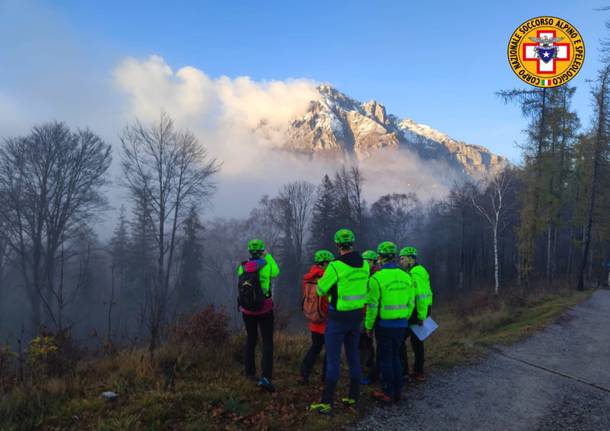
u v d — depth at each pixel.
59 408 3.97
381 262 4.74
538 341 8.24
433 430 3.92
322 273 5.00
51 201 26.61
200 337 6.14
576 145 25.12
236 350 6.04
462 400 4.76
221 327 6.37
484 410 4.47
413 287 5.16
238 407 4.08
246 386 4.70
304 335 8.24
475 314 16.08
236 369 5.43
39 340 5.14
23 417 3.77
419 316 5.27
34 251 25.41
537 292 19.39
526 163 21.39
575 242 29.77
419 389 5.14
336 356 4.16
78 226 27.69
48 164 26.17
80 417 3.79
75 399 4.17
